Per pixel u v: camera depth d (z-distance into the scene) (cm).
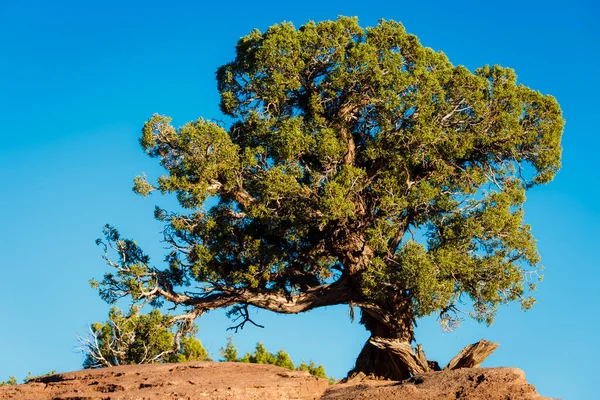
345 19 3409
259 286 3359
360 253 3303
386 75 3294
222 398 2106
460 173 3422
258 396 2152
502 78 3444
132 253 3347
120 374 2369
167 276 3338
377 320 3306
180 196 3181
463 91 3328
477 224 3164
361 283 3161
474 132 3375
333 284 3403
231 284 3328
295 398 2214
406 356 3102
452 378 2253
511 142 3381
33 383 2355
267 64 3344
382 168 3356
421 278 2958
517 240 3209
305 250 3425
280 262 3306
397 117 3259
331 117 3419
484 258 3166
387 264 3161
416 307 3053
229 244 3353
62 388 2295
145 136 3148
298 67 3353
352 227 3297
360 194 3353
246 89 3462
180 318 3297
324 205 3083
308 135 3203
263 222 3306
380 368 3209
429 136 3198
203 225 3294
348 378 3222
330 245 3394
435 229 3306
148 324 3192
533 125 3447
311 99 3356
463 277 3134
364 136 3450
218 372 2362
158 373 2361
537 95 3434
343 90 3384
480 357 2980
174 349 3284
